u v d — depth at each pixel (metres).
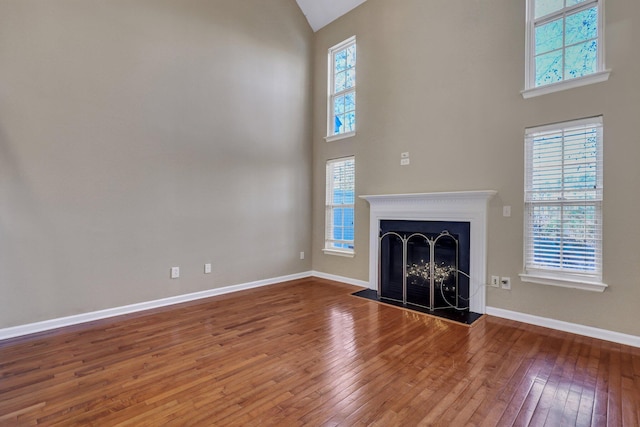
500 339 2.69
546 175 2.99
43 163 2.86
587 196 2.77
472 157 3.42
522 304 3.09
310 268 5.25
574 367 2.21
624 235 2.57
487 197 3.23
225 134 4.12
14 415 1.70
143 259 3.46
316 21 5.07
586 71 2.79
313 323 3.09
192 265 3.84
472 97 3.42
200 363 2.29
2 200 2.69
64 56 2.95
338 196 4.93
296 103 4.98
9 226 2.72
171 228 3.66
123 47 3.28
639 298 2.51
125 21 3.29
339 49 4.94
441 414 1.72
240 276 4.30
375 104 4.34
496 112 3.25
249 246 4.40
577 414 1.72
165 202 3.61
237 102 4.24
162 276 3.60
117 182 3.27
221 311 3.44
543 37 3.03
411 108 3.95
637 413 1.72
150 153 3.48
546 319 2.95
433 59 3.75
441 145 3.68
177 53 3.67
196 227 3.87
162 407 1.78
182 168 3.73
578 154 2.81
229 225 4.18
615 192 2.61
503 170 3.20
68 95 2.97
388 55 4.20
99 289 3.18
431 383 2.02
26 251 2.80
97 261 3.16
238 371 2.18
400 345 2.59
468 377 2.09
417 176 3.89
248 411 1.75
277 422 1.66
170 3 3.61
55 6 2.89
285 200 4.84
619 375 2.11
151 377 2.10
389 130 4.18
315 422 1.65
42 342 2.63
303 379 2.07
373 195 4.08
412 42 3.95
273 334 2.81
